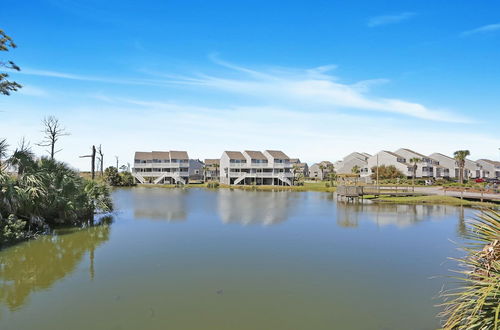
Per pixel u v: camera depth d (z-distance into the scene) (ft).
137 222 79.20
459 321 18.52
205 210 104.53
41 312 30.50
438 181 244.01
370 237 64.49
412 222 82.74
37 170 61.05
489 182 205.46
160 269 43.27
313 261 47.55
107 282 38.29
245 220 84.43
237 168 271.08
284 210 106.11
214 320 29.53
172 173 269.85
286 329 28.04
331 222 82.23
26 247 52.60
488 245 18.29
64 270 42.39
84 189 83.71
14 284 37.37
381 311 31.50
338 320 29.68
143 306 32.12
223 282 38.86
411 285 38.32
